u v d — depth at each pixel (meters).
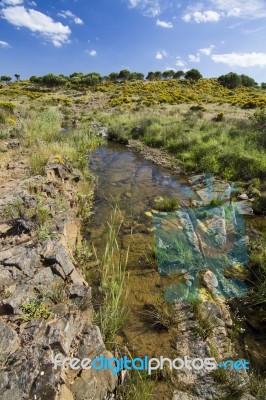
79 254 4.38
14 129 9.85
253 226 5.36
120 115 18.86
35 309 2.82
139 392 2.46
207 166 8.55
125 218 5.79
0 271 3.21
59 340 2.46
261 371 2.78
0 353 2.30
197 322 3.29
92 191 7.11
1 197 4.89
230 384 2.57
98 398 2.31
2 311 2.78
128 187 7.54
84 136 12.35
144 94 33.19
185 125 13.63
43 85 43.59
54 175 6.44
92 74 48.44
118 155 10.92
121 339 3.11
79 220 5.41
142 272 4.18
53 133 10.49
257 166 7.93
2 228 4.11
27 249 3.63
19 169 6.44
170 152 10.99
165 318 3.34
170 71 51.75
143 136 13.71
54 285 3.23
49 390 2.04
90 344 2.65
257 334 3.22
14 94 34.28
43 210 4.52
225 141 10.25
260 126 11.55
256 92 37.88
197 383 2.62
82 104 28.50
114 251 4.69
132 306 3.56
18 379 2.10
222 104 24.91
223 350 2.98
